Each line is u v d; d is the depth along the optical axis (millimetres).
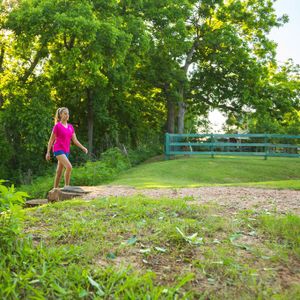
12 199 3816
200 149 27281
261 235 4500
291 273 3443
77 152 22641
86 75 20922
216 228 4676
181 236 4211
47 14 18750
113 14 22031
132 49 22938
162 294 2918
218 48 27266
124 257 3703
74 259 3549
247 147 27359
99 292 2902
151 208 5719
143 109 30859
